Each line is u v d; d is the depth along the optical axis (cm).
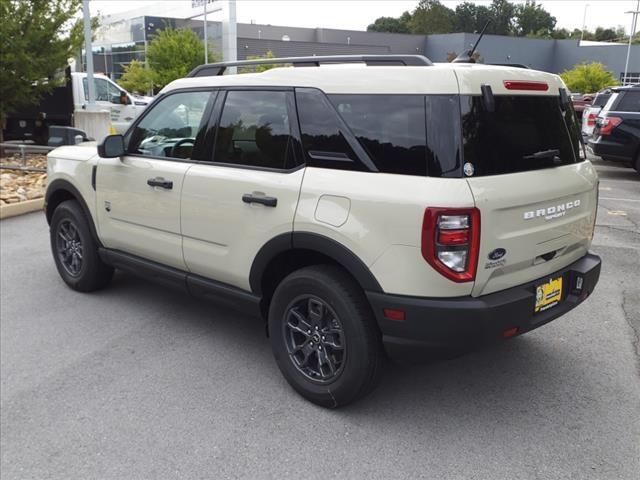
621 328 447
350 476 278
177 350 412
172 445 304
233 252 362
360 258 294
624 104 1170
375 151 298
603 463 286
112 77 5731
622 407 337
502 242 287
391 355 300
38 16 1208
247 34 7175
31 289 535
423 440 306
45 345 421
